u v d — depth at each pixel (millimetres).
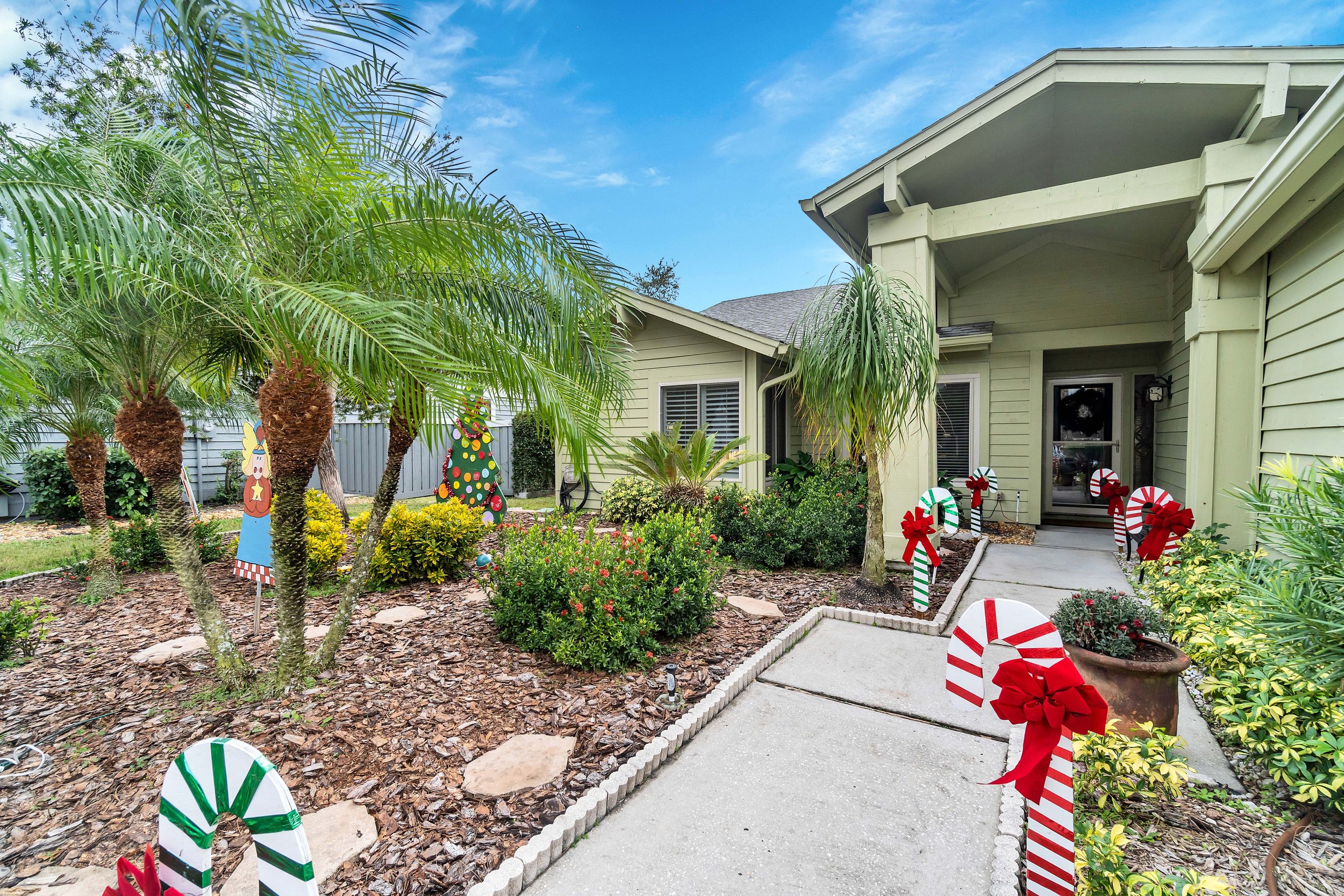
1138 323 7094
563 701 2967
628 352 4262
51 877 1837
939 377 8250
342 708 2844
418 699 2955
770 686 3277
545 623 3521
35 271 1846
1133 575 5273
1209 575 3691
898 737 2725
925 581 4262
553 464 12664
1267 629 2199
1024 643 1471
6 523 9008
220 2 1863
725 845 2018
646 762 2408
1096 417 8219
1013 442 7910
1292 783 2031
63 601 4934
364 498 12430
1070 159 5488
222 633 3062
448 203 2625
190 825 1053
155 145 2889
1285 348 3982
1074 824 1666
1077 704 1385
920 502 4348
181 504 3027
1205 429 4684
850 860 1940
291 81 2248
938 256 7023
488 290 3115
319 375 2705
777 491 7223
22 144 2018
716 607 4141
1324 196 3125
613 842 2037
